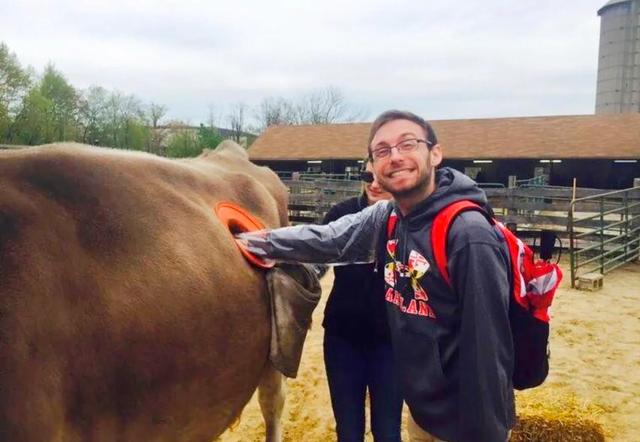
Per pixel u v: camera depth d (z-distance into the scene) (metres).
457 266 1.67
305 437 3.82
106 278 1.65
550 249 1.91
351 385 2.55
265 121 65.69
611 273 9.95
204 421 2.04
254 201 2.81
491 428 1.63
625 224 10.45
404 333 1.87
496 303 1.63
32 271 1.49
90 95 48.56
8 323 1.40
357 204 2.82
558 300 7.87
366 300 2.52
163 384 1.79
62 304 1.53
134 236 1.79
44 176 1.72
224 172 2.87
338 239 2.24
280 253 2.28
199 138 50.59
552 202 12.91
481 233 1.66
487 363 1.62
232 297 2.06
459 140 26.38
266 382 3.03
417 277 1.80
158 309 1.75
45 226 1.59
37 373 1.44
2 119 36.12
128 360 1.67
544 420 3.70
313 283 2.59
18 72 37.59
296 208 14.88
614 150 22.73
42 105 38.53
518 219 12.12
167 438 1.89
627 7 49.25
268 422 3.18
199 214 2.14
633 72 49.50
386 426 2.49
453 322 1.75
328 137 30.52
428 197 1.80
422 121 1.84
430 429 1.85
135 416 1.74
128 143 49.84
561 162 24.12
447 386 1.78
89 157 1.94
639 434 3.96
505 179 25.17
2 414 1.36
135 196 1.92
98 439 1.66
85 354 1.57
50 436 1.48
